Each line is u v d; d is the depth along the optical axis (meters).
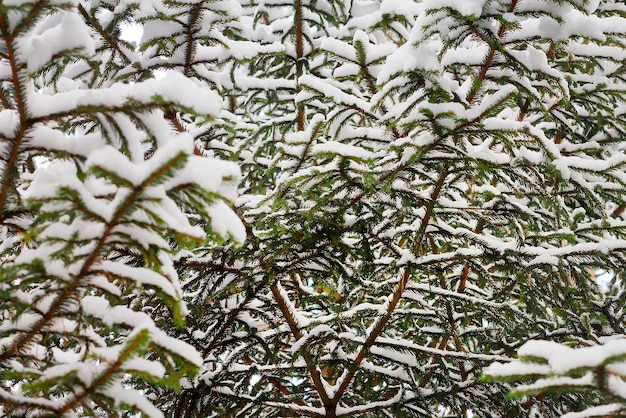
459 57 2.86
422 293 3.67
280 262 3.38
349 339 3.37
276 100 4.71
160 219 1.44
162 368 1.50
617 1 3.84
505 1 2.60
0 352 1.72
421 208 3.33
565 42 2.80
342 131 3.26
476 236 3.27
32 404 1.55
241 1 5.20
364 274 3.50
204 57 3.10
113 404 1.52
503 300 3.89
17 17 1.40
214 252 3.16
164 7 2.71
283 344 3.80
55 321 1.76
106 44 3.25
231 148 3.66
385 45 3.17
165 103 1.56
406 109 2.76
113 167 1.30
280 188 2.79
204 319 3.46
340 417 3.48
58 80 2.83
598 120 3.77
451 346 4.79
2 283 1.59
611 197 3.59
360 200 3.07
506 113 3.82
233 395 3.38
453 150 2.75
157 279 1.65
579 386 1.41
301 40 3.98
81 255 1.54
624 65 3.61
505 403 3.69
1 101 1.84
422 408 3.54
